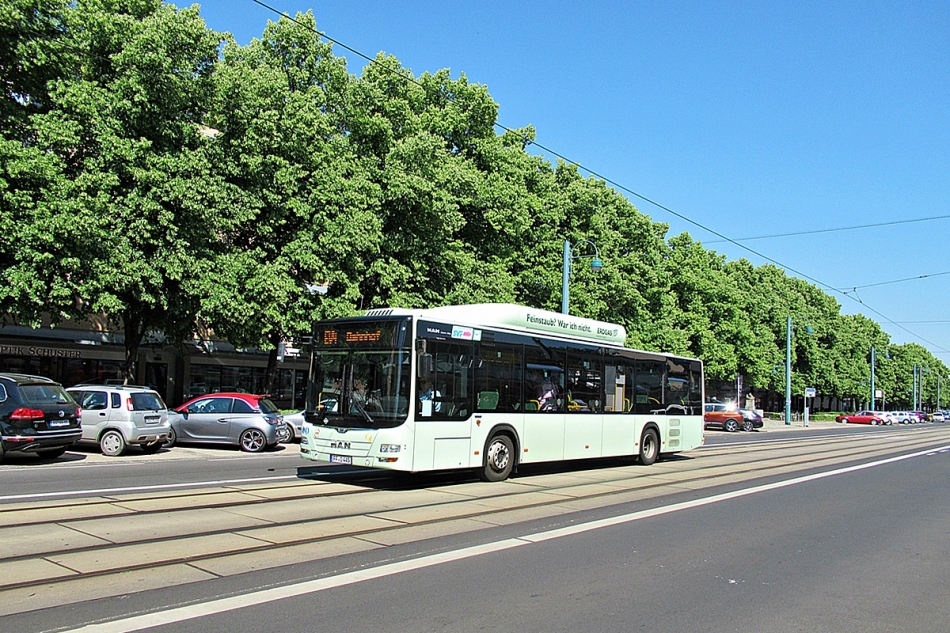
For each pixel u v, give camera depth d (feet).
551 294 107.86
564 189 116.57
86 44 67.00
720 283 185.16
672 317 148.87
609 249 124.57
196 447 69.51
